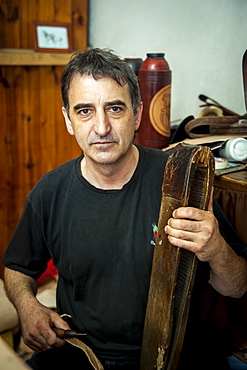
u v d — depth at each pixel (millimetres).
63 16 2297
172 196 1034
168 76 1669
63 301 1281
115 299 1164
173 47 2271
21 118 2354
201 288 1379
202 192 1023
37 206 1246
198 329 1436
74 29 2375
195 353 1313
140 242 1144
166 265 1051
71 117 1132
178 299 1064
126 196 1164
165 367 1093
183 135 1814
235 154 1507
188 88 2326
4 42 2242
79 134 1114
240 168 1411
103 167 1118
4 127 2322
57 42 2287
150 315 1101
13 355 421
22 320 1196
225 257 1085
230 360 1585
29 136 2408
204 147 1015
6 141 2352
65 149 2549
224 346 1422
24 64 2166
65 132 2518
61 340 1135
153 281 1090
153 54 1664
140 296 1157
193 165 1002
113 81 1065
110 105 1070
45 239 1267
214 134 1729
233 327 1398
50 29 2256
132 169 1174
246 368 1547
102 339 1202
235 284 1169
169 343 1069
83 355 1229
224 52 2211
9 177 2420
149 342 1106
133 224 1146
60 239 1225
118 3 2311
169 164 1058
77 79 1079
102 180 1166
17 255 1315
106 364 1190
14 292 1280
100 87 1061
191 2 2180
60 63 2277
